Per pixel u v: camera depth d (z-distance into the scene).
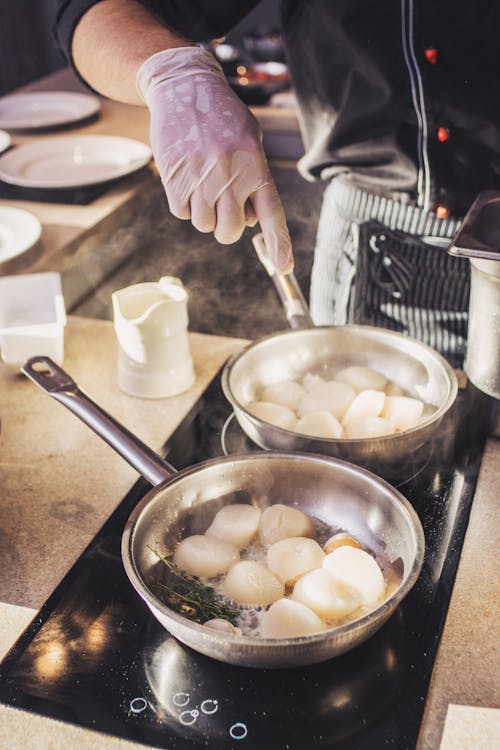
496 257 0.86
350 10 1.16
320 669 0.76
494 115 1.16
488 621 0.80
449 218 1.25
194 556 0.81
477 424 1.00
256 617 0.78
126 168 1.68
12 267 1.36
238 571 0.79
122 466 0.99
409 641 0.78
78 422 1.06
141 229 1.72
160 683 0.75
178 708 0.73
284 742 0.71
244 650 0.70
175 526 0.86
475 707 0.73
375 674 0.75
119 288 1.70
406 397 1.03
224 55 2.38
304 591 0.77
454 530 0.89
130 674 0.76
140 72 1.08
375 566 0.79
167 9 1.27
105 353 1.20
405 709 0.73
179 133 0.99
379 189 1.28
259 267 2.08
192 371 1.12
